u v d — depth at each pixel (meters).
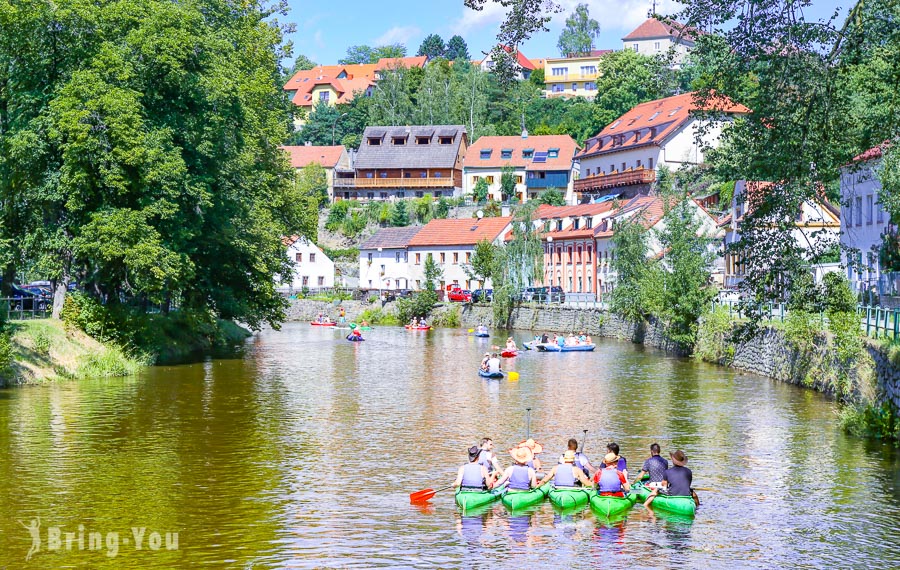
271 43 79.75
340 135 195.12
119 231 49.50
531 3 24.08
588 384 52.94
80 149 48.94
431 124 185.25
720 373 57.22
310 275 146.12
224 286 69.12
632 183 127.94
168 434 36.31
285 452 33.47
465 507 26.30
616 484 26.78
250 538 23.81
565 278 121.75
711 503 27.11
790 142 24.50
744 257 26.08
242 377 55.12
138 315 60.34
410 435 36.94
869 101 25.58
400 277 142.38
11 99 52.44
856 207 58.09
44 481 28.91
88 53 52.12
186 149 55.88
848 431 36.69
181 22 55.47
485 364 58.06
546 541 23.75
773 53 24.12
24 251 53.75
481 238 134.25
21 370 48.66
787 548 23.19
